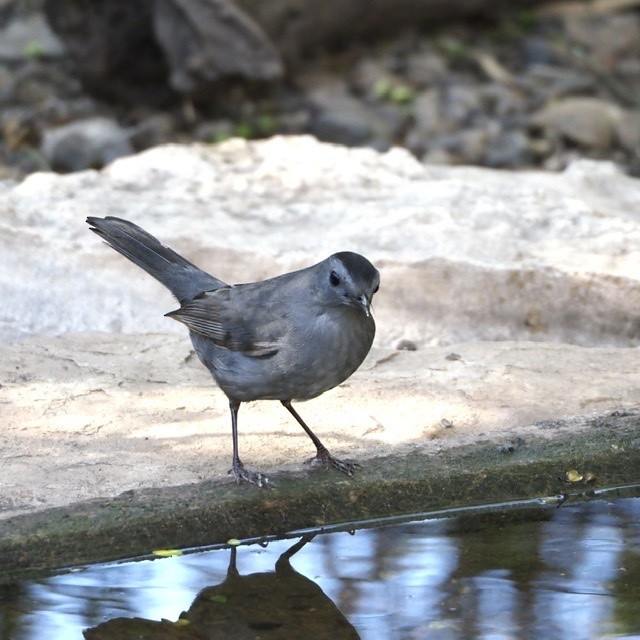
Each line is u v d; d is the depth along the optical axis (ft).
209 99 72.43
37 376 35.81
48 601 27.37
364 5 75.77
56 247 43.06
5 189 48.70
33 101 73.92
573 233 44.24
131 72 72.13
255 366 30.66
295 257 42.04
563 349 38.27
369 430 33.22
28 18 82.94
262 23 71.72
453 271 41.22
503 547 29.91
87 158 67.92
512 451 32.24
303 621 26.99
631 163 69.77
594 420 33.63
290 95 74.13
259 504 29.84
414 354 38.22
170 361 37.29
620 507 31.68
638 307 40.06
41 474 30.25
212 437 32.83
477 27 82.74
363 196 47.93
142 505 29.07
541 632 26.37
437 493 31.22
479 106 74.38
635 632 26.35
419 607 27.43
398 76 76.64
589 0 86.38
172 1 67.21
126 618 26.94
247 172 50.60
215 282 33.99
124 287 42.01
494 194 47.98
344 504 30.53
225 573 28.68
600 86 77.97
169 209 46.37
